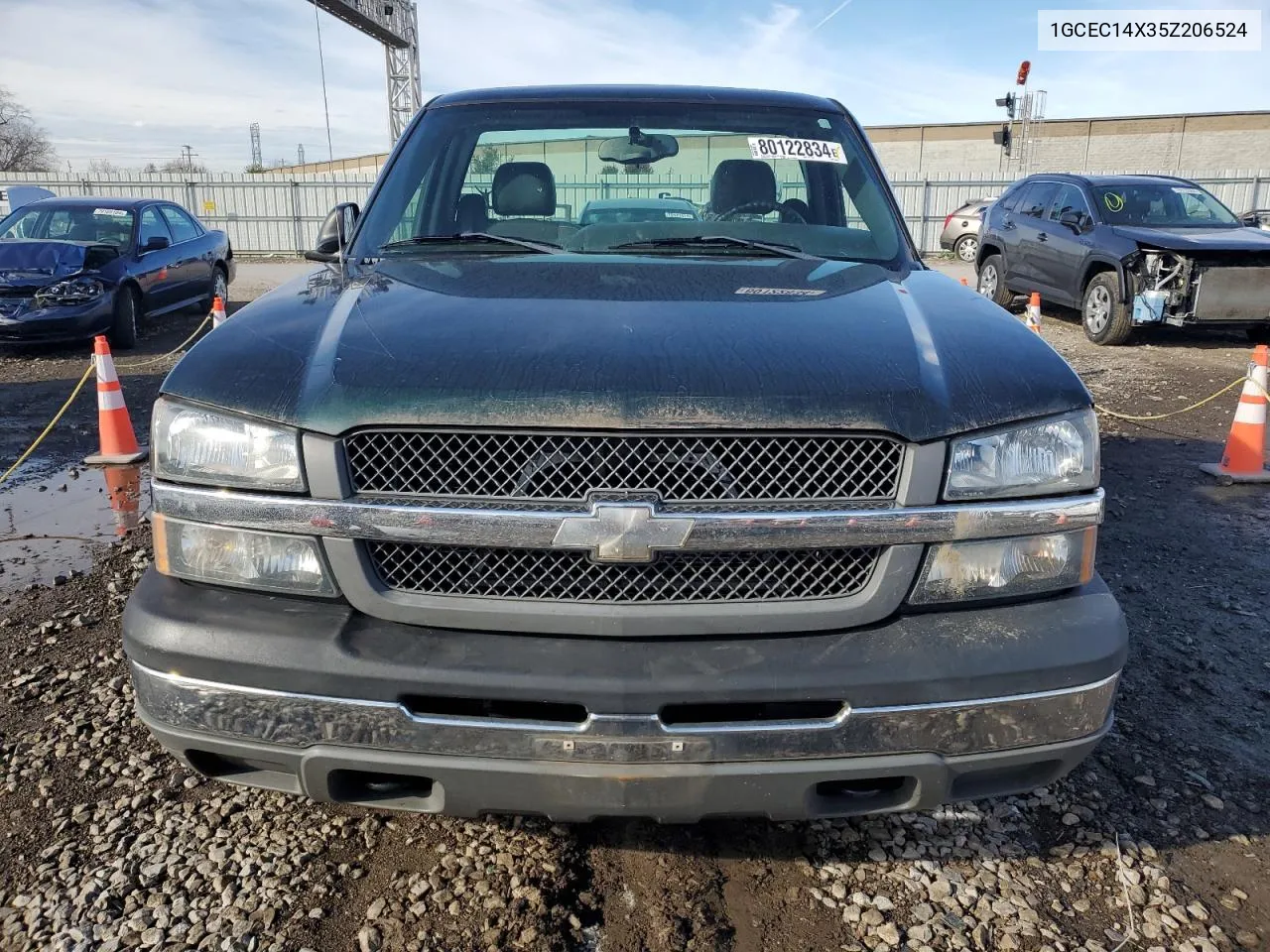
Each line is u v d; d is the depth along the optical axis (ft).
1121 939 6.82
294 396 6.17
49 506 16.76
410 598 6.05
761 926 6.91
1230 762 9.03
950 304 7.75
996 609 6.27
